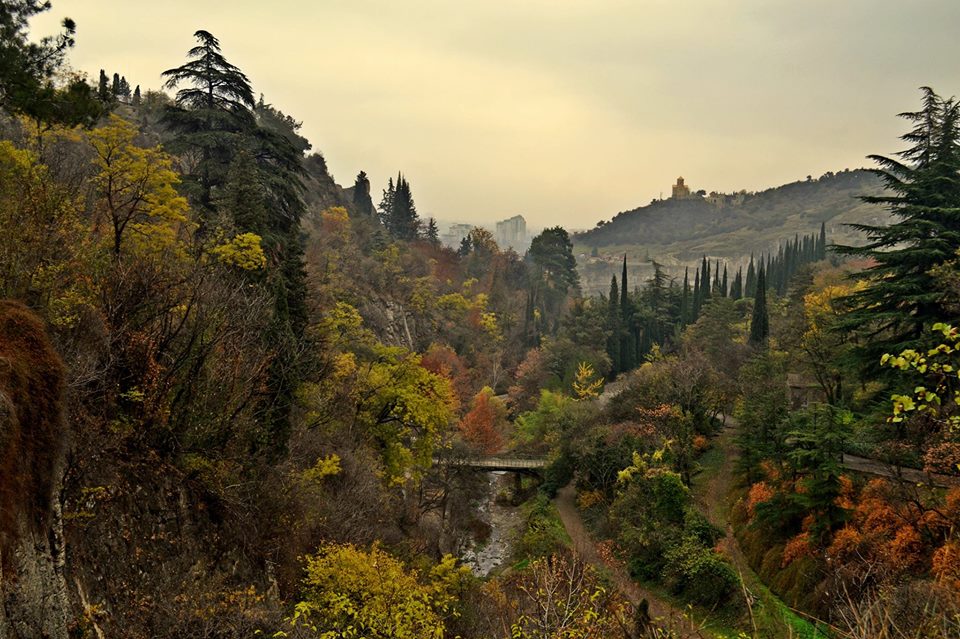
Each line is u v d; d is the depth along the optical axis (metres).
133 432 12.63
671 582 23.20
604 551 27.69
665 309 80.62
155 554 11.77
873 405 23.39
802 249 124.75
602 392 60.47
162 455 13.45
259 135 32.81
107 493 11.14
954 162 22.88
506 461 43.88
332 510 19.12
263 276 22.72
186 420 14.11
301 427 22.33
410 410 27.03
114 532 10.98
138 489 12.11
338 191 98.44
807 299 45.28
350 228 76.00
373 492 23.44
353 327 37.59
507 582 23.45
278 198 32.22
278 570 15.18
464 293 85.88
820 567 18.20
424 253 97.19
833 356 30.72
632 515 28.39
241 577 13.87
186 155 37.88
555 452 41.47
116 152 18.75
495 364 70.44
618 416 40.69
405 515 28.61
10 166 13.94
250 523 15.00
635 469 30.12
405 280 70.62
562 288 101.19
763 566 21.84
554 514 35.56
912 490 18.41
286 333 19.59
